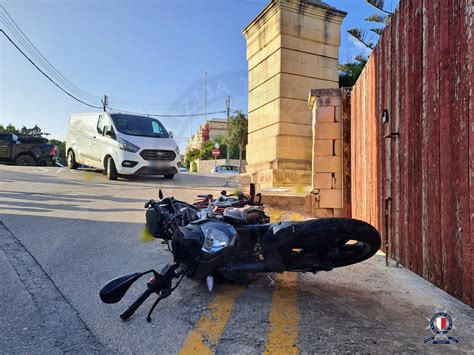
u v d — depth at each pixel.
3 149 18.33
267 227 3.75
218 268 3.52
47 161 18.97
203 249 3.32
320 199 7.25
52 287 3.78
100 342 2.81
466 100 2.88
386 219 4.71
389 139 4.72
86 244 5.24
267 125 9.89
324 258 3.66
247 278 3.89
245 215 3.88
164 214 4.35
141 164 11.63
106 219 6.77
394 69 4.54
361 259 3.81
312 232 3.37
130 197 9.16
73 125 14.95
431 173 3.49
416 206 3.85
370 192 5.66
